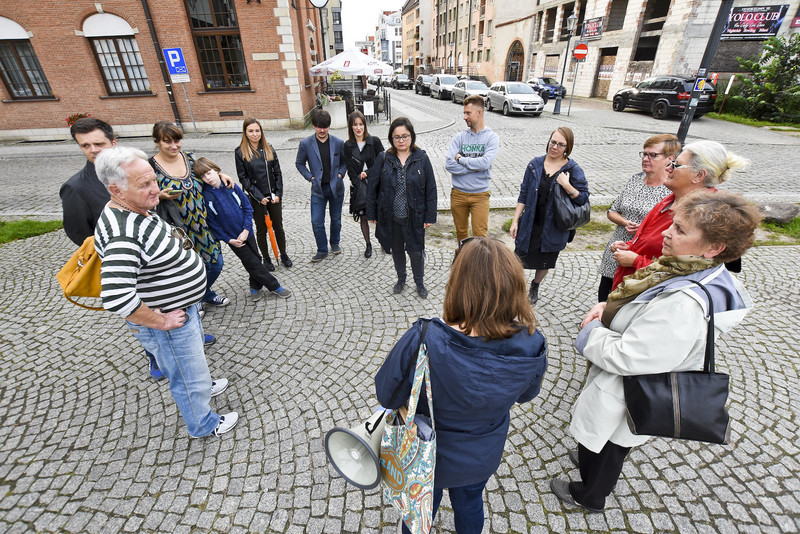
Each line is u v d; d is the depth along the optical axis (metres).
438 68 49.88
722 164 1.81
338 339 3.32
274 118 13.79
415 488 1.29
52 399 2.72
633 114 16.14
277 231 4.37
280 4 12.13
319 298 3.95
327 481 2.13
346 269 4.55
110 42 12.30
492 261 1.14
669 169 1.98
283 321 3.57
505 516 1.96
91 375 2.94
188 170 3.09
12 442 2.38
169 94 12.91
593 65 22.78
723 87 16.27
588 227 5.66
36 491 2.09
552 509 1.99
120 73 12.77
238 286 4.21
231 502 2.03
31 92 12.87
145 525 1.92
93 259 1.82
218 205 3.28
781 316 3.49
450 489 1.57
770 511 1.95
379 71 13.84
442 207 6.53
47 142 13.27
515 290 1.15
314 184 4.39
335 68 13.65
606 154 9.39
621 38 20.66
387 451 1.35
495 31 32.62
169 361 2.04
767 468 2.17
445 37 45.97
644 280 1.48
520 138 11.34
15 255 4.94
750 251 4.74
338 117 16.39
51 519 1.95
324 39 29.19
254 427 2.47
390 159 3.49
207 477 2.16
